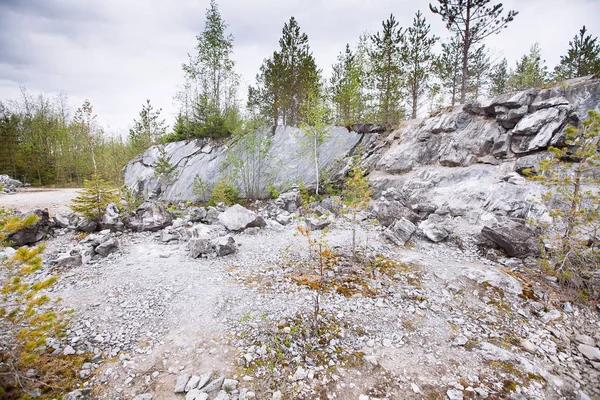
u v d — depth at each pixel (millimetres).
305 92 33094
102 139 42219
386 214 16359
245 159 28641
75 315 7805
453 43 32188
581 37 31734
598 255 9234
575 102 17125
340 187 25953
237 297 8859
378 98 32125
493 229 12172
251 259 11969
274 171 28344
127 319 7789
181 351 6645
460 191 17672
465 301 8844
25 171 41531
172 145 34719
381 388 5762
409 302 8797
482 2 24250
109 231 14938
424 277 10203
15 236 12664
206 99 30984
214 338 7074
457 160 20547
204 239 12234
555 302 8766
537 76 37062
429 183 19766
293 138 29625
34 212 13703
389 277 10234
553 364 6508
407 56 29156
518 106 18812
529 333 7520
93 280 9852
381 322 7844
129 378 5840
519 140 17922
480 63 37625
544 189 14383
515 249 11344
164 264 11297
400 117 31391
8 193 28016
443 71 32625
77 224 15336
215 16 29938
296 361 6379
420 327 7691
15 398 5074
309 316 7926
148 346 6805
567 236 9969
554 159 10336
